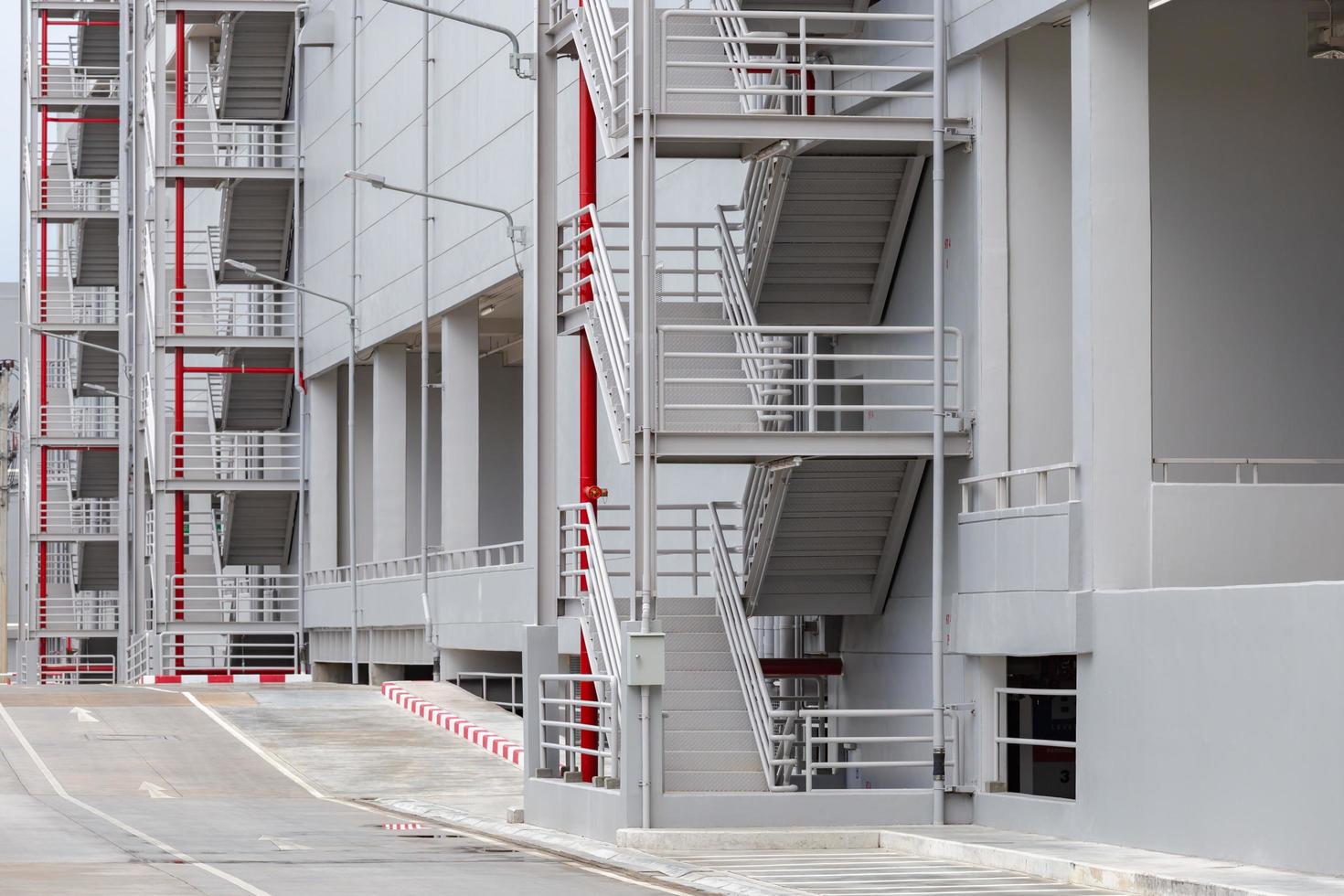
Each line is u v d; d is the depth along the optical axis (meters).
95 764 32.34
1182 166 21.80
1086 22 19.73
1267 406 21.86
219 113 60.50
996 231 22.00
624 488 36.03
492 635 41.16
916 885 16.39
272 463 61.38
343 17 54.44
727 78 23.97
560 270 24.64
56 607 76.00
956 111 22.44
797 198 23.45
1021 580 20.27
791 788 20.83
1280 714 16.28
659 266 31.44
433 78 46.25
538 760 23.36
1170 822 17.67
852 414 25.17
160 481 56.41
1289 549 19.67
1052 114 22.14
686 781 20.73
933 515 22.17
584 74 23.67
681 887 16.86
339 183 54.50
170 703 42.72
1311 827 15.84
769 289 24.44
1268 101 22.02
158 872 18.11
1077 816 19.11
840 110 24.84
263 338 57.56
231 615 59.66
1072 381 21.81
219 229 60.69
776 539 23.23
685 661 22.34
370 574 51.78
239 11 56.16
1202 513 19.53
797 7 24.47
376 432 51.50
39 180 72.19
